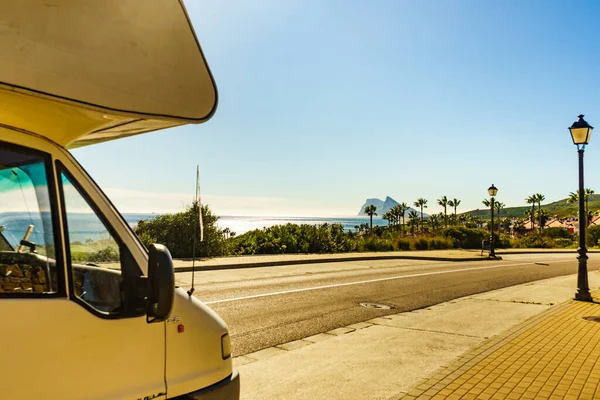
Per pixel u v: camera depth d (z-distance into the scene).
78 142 3.19
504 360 6.88
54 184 2.62
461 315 10.94
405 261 26.42
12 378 2.29
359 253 28.89
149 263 2.60
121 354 2.71
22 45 2.25
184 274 16.39
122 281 2.84
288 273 17.77
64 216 2.62
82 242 2.72
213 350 3.28
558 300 13.45
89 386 2.56
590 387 5.77
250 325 9.30
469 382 5.91
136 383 2.78
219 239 22.38
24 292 2.46
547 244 53.12
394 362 7.11
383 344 8.16
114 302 2.79
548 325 9.45
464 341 8.44
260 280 15.48
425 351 7.74
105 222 2.82
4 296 2.36
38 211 2.61
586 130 12.80
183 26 2.75
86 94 2.43
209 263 18.69
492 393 5.55
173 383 2.98
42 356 2.39
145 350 2.84
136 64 2.59
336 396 5.73
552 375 6.21
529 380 6.00
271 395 5.74
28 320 2.37
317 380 6.29
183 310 3.12
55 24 2.33
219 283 14.38
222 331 3.38
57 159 2.67
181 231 21.00
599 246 62.53
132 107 2.57
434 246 40.25
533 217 125.56
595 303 12.54
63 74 2.36
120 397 2.68
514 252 39.91
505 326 9.74
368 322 9.97
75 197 2.72
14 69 2.23
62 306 2.50
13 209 2.64
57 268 2.55
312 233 28.47
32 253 2.58
